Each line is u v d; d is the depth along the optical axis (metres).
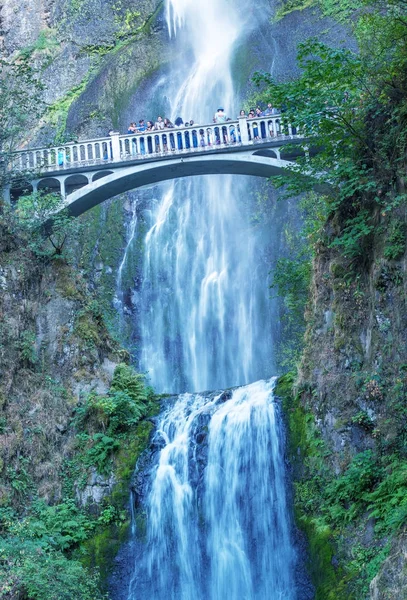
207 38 38.72
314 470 15.71
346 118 16.75
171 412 19.00
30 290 20.20
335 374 15.91
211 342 30.03
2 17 40.78
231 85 35.53
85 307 20.75
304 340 17.66
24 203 21.02
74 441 18.39
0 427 17.27
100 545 16.48
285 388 17.83
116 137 22.78
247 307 29.64
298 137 21.84
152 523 16.92
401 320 14.52
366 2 17.11
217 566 16.09
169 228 33.03
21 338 19.22
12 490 16.64
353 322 15.98
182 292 31.52
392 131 15.56
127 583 15.99
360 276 16.22
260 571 15.55
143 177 22.83
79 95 37.50
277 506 16.08
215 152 22.25
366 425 14.84
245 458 17.14
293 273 22.47
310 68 16.31
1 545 14.66
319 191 19.47
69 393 19.27
